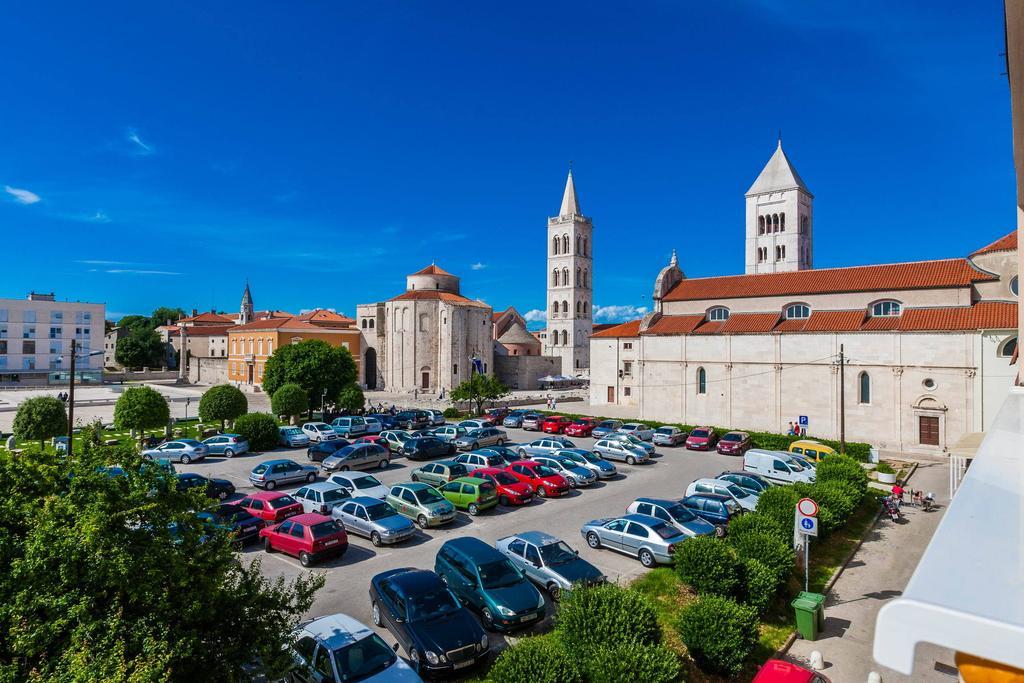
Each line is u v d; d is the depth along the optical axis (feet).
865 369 158.40
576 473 111.65
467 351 339.16
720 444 145.48
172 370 492.95
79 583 32.19
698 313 199.00
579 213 413.59
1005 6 24.26
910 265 166.81
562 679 40.78
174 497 38.93
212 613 35.17
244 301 511.81
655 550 72.18
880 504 100.42
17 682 29.25
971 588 8.20
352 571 71.67
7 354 354.74
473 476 104.83
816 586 69.26
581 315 411.95
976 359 141.90
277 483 110.22
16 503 36.52
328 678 44.27
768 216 295.89
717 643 49.70
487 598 57.47
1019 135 33.53
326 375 214.28
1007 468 15.37
